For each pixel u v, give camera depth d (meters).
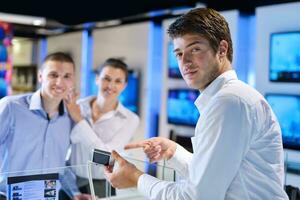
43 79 2.05
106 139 2.60
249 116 1.08
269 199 1.14
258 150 1.14
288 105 4.06
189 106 5.17
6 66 7.04
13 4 4.84
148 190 1.19
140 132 6.05
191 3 4.56
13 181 1.31
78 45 7.68
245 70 4.71
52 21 5.88
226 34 1.18
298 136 3.97
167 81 5.61
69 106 2.16
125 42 6.43
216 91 1.17
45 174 1.39
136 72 6.08
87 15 5.23
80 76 7.61
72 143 2.18
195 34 1.13
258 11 4.45
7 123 2.01
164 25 5.69
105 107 2.63
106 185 1.47
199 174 1.09
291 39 4.05
